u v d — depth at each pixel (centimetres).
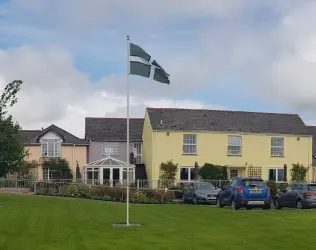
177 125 4928
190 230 1598
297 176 5066
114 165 5069
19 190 4312
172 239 1405
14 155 3309
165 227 1680
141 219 1931
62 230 1605
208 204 3145
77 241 1372
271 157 5088
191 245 1298
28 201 3011
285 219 1903
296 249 1235
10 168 3362
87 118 5816
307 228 1625
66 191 3772
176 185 4388
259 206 2481
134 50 1914
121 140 5494
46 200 3136
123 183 4228
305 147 5200
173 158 4850
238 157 5006
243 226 1694
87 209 2408
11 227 1691
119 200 3319
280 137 5141
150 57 1941
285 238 1409
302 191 2588
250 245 1298
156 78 1964
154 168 4819
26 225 1745
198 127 4950
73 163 5250
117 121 5794
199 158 4906
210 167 4781
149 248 1251
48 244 1323
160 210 2322
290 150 5153
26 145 5131
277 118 5369
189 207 2533
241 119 5216
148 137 5059
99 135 5531
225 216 2027
